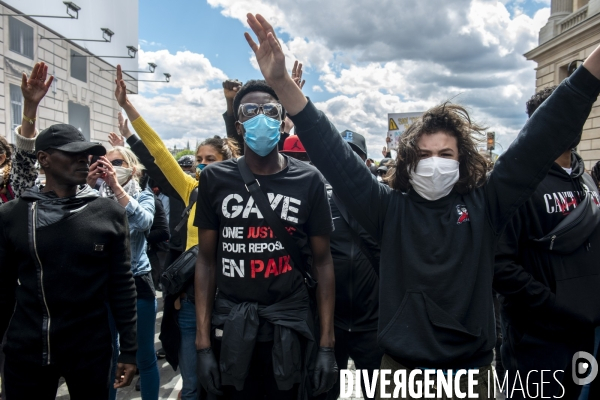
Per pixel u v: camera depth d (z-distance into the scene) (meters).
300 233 1.85
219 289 1.85
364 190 1.67
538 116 1.51
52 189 2.07
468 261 1.53
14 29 14.59
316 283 1.93
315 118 1.58
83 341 2.01
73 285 1.96
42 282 1.92
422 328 1.51
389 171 1.85
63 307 1.95
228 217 1.80
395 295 1.61
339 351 2.54
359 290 2.46
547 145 1.49
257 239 1.78
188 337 2.58
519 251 2.18
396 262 1.63
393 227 1.65
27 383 1.95
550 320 2.08
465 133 1.60
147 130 2.73
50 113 17.12
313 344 1.82
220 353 1.73
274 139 1.79
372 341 2.48
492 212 1.60
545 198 2.10
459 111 1.65
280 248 1.79
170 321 2.54
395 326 1.55
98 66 20.83
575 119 1.45
